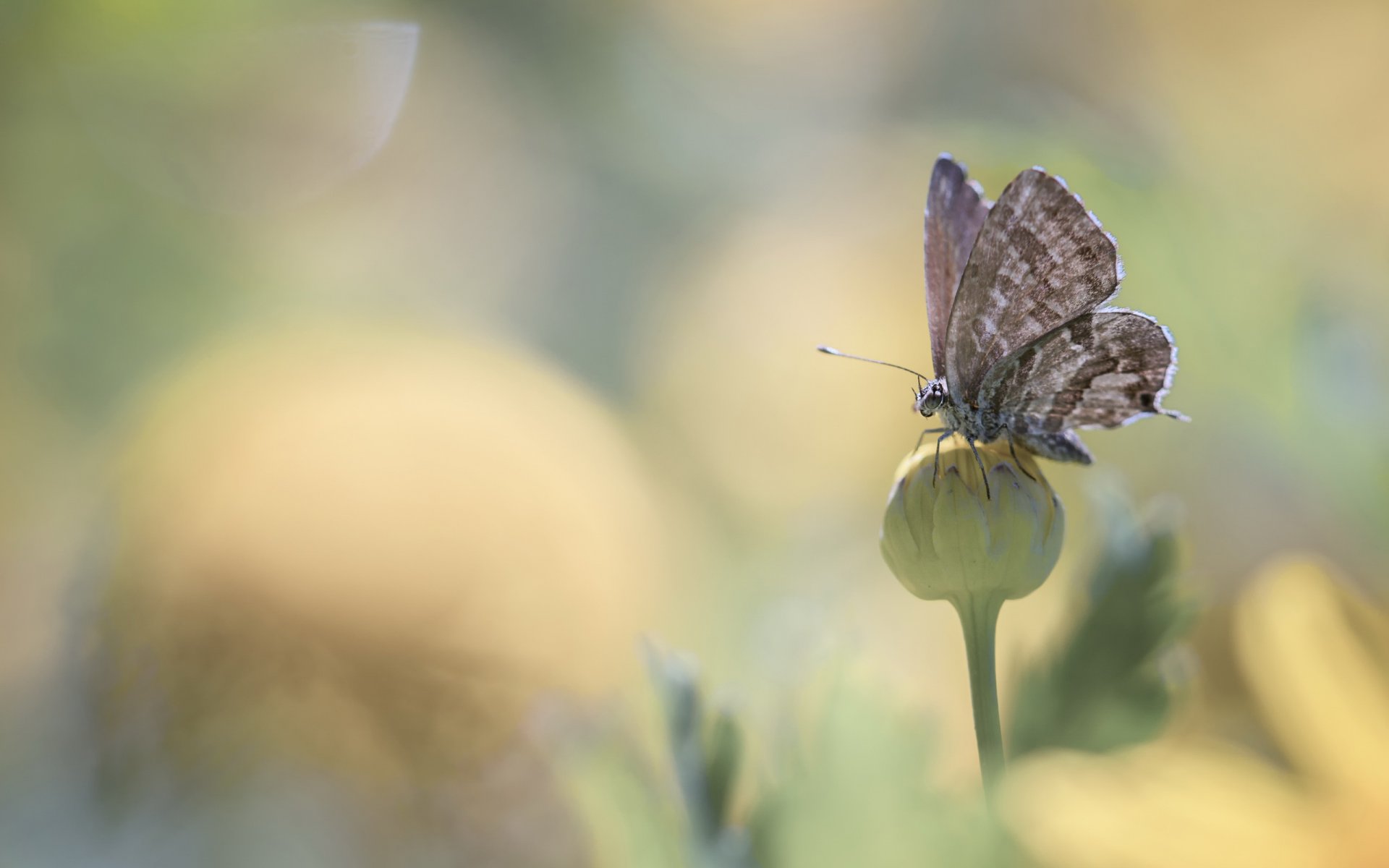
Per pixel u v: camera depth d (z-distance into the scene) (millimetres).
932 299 238
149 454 275
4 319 294
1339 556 232
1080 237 230
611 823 223
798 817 214
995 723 219
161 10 292
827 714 214
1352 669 203
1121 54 258
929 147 340
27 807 263
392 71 318
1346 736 201
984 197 238
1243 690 235
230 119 308
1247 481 257
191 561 260
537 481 276
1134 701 226
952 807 209
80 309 298
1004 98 248
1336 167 245
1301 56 249
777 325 333
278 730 256
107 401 295
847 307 327
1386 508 230
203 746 257
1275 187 244
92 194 297
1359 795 194
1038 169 230
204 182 310
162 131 300
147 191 304
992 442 235
